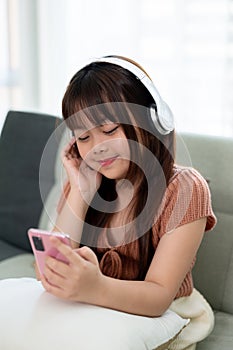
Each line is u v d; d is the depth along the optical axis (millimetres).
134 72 1130
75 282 991
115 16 2254
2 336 998
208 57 2049
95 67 1135
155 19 2150
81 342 938
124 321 994
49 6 2396
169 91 2162
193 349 1238
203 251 1462
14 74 2465
